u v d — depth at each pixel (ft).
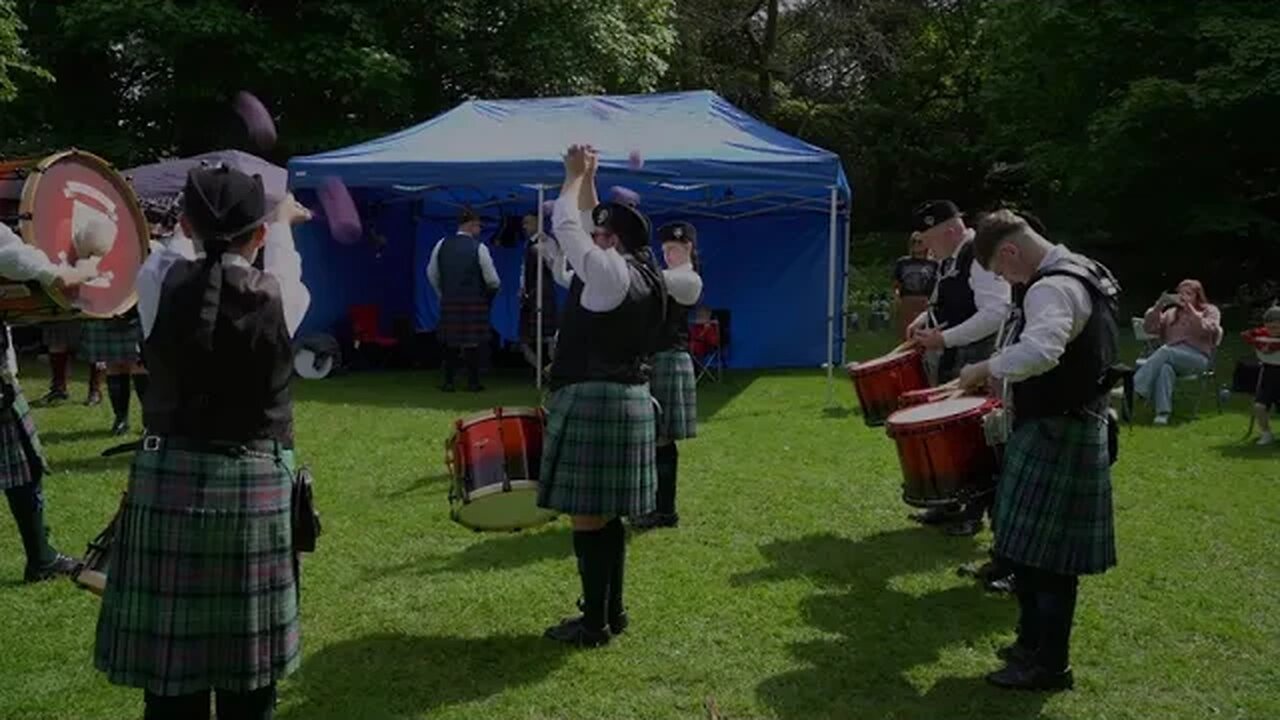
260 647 6.90
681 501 15.80
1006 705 9.23
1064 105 50.88
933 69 74.69
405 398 26.30
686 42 65.51
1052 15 46.98
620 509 9.84
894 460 18.54
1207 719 8.98
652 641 10.53
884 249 70.03
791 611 11.34
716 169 24.63
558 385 10.03
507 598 11.68
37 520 11.98
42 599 11.52
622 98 29.58
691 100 28.89
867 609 11.46
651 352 10.18
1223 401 25.07
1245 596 11.87
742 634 10.74
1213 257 54.39
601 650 10.30
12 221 10.73
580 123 27.89
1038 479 9.18
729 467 18.07
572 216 9.46
